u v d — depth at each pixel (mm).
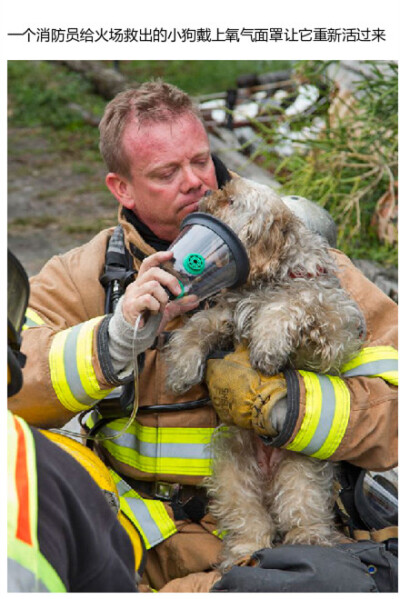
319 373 3039
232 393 3004
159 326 2881
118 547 2111
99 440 3156
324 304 3064
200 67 16734
